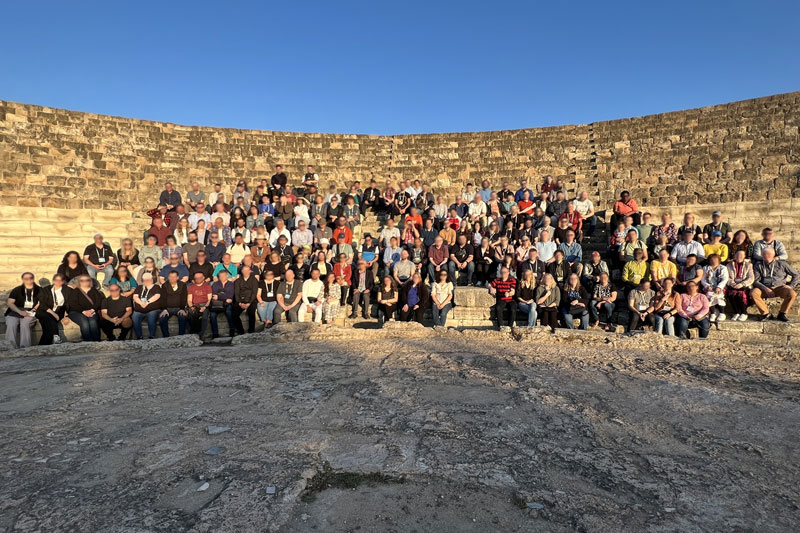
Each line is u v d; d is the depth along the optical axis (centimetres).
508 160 1922
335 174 1938
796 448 406
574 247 1198
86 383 609
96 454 393
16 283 1150
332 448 403
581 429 444
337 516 303
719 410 496
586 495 329
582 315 1067
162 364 709
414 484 343
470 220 1441
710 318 1012
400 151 2023
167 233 1284
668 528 291
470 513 307
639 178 1675
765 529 291
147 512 305
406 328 930
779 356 727
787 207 1295
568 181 1789
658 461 381
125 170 1723
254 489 333
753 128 1591
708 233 1201
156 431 442
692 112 1736
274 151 1945
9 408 513
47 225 1352
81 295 988
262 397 543
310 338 884
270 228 1433
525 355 745
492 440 418
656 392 555
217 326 1067
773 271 1010
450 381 601
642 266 1092
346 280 1189
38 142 1612
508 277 1102
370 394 548
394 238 1291
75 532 285
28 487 339
